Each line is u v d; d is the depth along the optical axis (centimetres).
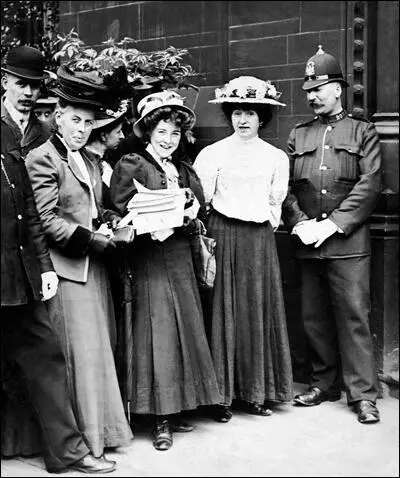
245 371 425
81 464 345
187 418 426
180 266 390
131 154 388
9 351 348
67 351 357
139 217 370
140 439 391
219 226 428
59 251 361
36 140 434
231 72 506
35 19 609
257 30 497
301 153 448
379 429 409
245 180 422
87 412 354
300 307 485
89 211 368
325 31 475
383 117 462
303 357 489
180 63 503
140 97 447
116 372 384
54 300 358
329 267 437
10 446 358
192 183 409
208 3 514
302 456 372
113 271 383
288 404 452
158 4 533
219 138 486
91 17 566
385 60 462
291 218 445
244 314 425
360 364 430
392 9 459
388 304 461
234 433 402
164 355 378
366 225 437
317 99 438
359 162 438
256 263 423
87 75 372
